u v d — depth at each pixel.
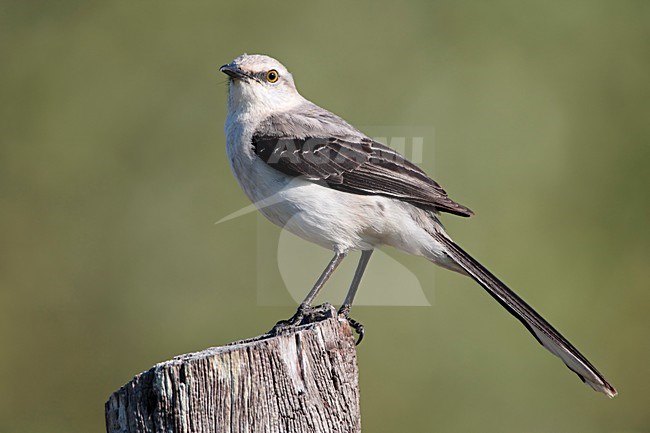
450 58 14.44
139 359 13.87
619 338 13.57
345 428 6.22
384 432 12.79
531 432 12.80
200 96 14.74
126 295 14.05
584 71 14.31
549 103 14.11
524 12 14.52
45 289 14.18
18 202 14.41
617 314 13.61
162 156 14.56
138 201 14.41
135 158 14.55
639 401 13.56
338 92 14.51
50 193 14.44
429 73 14.41
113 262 14.20
